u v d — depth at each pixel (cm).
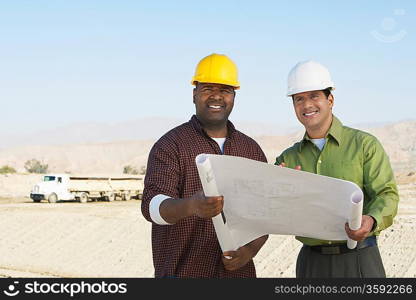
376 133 19638
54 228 1923
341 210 339
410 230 1513
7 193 4300
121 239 1730
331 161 445
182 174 399
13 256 1652
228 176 328
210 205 315
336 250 440
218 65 404
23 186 4759
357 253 437
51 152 17525
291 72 451
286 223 349
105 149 18325
